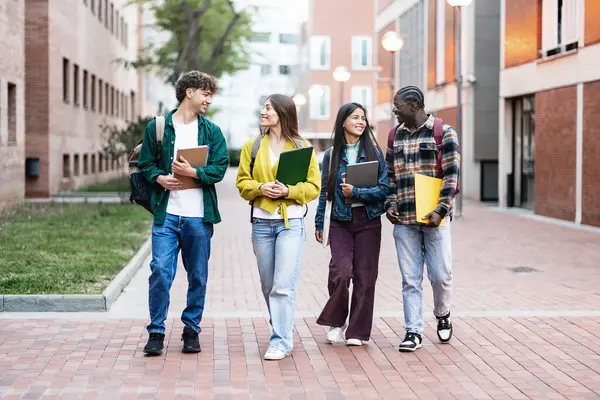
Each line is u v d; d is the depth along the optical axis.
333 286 7.21
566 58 20.66
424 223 7.05
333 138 7.29
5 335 7.53
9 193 22.11
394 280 11.46
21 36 23.27
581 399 5.76
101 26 39.19
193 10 38.47
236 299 9.78
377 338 7.60
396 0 39.97
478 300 9.80
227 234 17.89
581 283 11.14
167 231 6.90
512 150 25.59
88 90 35.53
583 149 19.83
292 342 6.90
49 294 8.99
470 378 6.29
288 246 6.83
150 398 5.68
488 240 16.58
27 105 27.50
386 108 42.16
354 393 5.88
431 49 33.31
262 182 6.86
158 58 40.97
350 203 7.09
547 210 22.08
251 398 5.71
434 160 7.10
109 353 6.91
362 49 63.19
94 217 19.88
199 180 6.87
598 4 18.91
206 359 6.75
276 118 6.95
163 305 6.90
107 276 10.77
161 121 6.95
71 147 31.77
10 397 5.68
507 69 24.98
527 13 23.30
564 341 7.48
